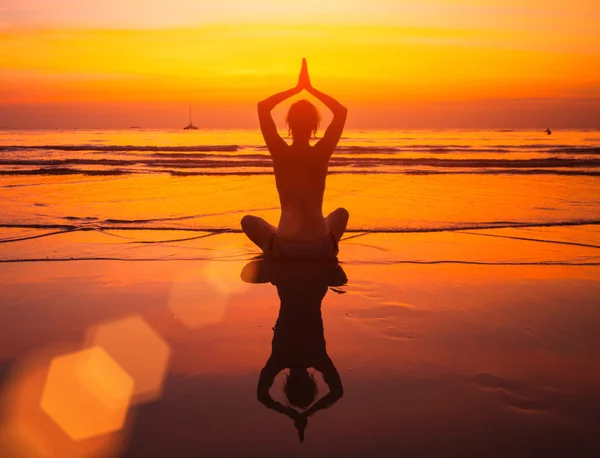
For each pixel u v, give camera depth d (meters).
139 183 9.42
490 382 2.08
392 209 6.82
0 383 2.04
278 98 4.14
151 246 4.77
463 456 1.57
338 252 4.57
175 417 1.80
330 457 1.57
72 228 5.54
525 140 38.72
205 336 2.58
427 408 1.86
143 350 2.39
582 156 18.77
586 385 2.05
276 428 1.73
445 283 3.60
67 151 20.22
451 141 35.97
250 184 9.34
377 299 3.23
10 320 2.80
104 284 3.55
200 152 20.22
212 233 5.38
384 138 43.34
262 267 4.06
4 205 6.96
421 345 2.47
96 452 1.59
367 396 1.96
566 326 2.74
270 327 2.72
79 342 2.49
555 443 1.64
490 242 5.00
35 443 1.63
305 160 4.13
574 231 5.54
